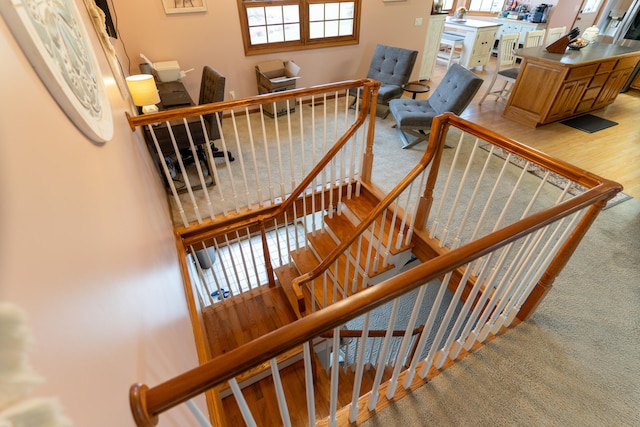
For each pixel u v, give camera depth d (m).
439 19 5.60
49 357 0.43
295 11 4.42
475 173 3.29
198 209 2.83
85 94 0.97
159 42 3.88
